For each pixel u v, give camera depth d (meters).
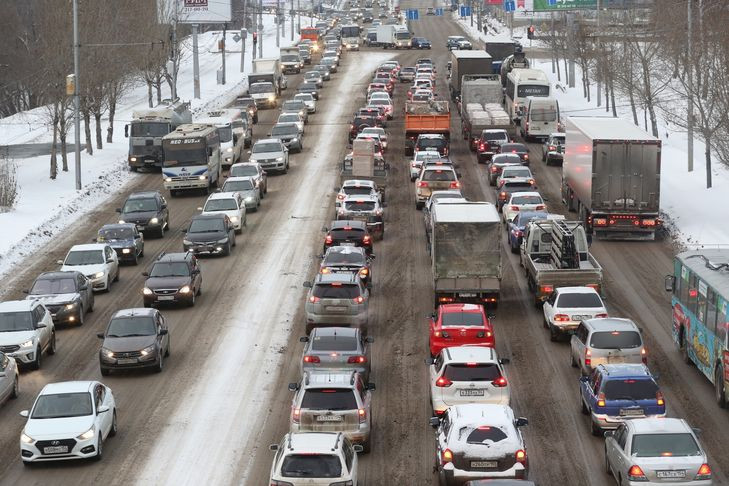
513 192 103.25
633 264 86.75
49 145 160.50
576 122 102.44
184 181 118.62
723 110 118.50
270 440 51.97
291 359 64.88
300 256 91.19
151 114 137.12
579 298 67.06
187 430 53.47
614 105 166.12
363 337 60.12
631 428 42.91
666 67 160.25
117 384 61.03
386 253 92.06
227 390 59.59
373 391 58.69
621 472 42.66
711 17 146.75
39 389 60.66
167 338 65.75
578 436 51.38
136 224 98.88
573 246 75.00
